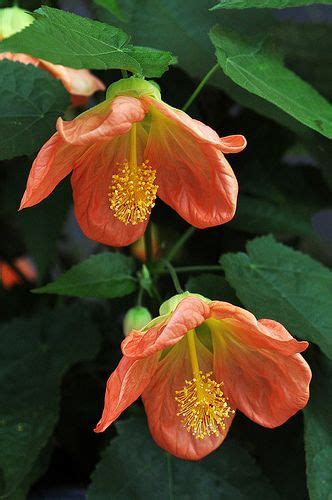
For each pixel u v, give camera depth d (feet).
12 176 1.77
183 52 1.65
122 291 1.61
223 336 1.46
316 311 1.54
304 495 1.64
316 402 1.53
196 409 1.46
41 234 1.75
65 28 1.32
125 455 1.61
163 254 1.82
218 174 1.42
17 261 2.14
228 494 1.59
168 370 1.47
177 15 1.67
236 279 1.56
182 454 1.47
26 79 1.56
